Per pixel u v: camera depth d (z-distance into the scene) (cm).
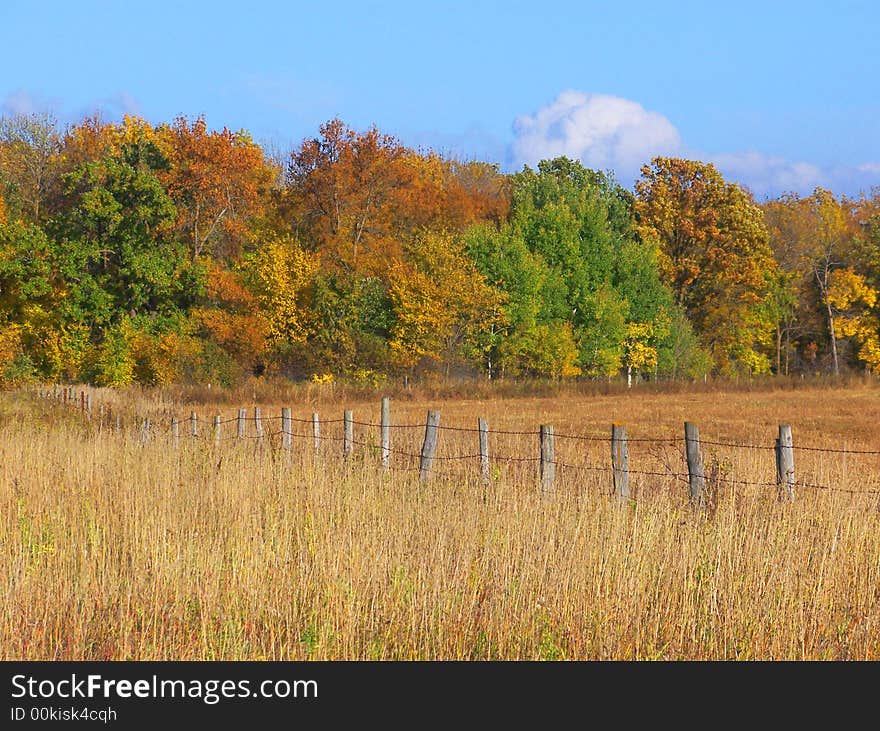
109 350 19600
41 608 3125
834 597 3247
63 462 5719
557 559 3447
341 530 3831
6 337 17225
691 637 3070
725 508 4200
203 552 3550
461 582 3278
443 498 4509
